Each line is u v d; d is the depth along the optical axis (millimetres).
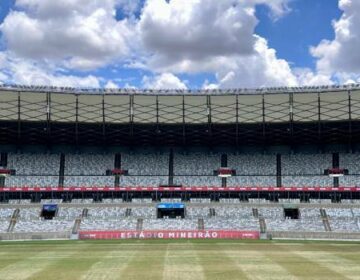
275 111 82500
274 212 79875
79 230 72125
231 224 75438
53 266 40688
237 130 86000
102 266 40469
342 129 85000
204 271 37750
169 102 82688
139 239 67562
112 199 83562
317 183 86250
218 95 81375
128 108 82938
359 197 81625
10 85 78250
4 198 81875
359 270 38562
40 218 77250
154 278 34781
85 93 80312
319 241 64375
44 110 81750
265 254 49000
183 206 81500
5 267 40312
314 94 79375
